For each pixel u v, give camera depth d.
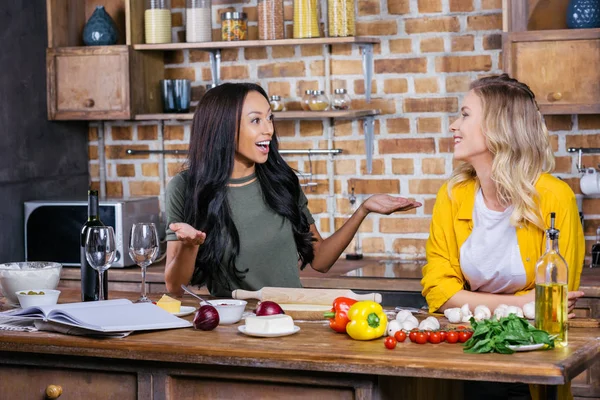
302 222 2.93
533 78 3.82
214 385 2.15
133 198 4.35
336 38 4.07
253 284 2.85
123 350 2.15
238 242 2.79
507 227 2.62
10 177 4.21
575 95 3.79
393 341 2.02
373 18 4.29
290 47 4.41
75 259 4.14
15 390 2.34
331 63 4.36
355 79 4.34
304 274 3.86
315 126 4.42
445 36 4.21
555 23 4.05
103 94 4.35
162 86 4.43
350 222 3.00
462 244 2.68
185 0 4.52
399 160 4.31
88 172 4.76
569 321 2.29
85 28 4.45
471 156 2.64
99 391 2.26
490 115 2.59
